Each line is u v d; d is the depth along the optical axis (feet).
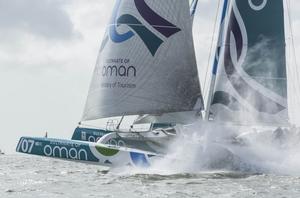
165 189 222.69
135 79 284.82
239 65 303.89
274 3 306.76
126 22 287.07
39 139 268.00
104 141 274.36
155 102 285.43
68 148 265.75
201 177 258.16
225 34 304.50
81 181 250.16
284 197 208.23
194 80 291.38
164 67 287.48
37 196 205.77
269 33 306.55
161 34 287.69
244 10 305.12
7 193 213.25
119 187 228.63
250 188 228.02
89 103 288.71
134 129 285.64
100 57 289.74
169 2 288.51
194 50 292.40
